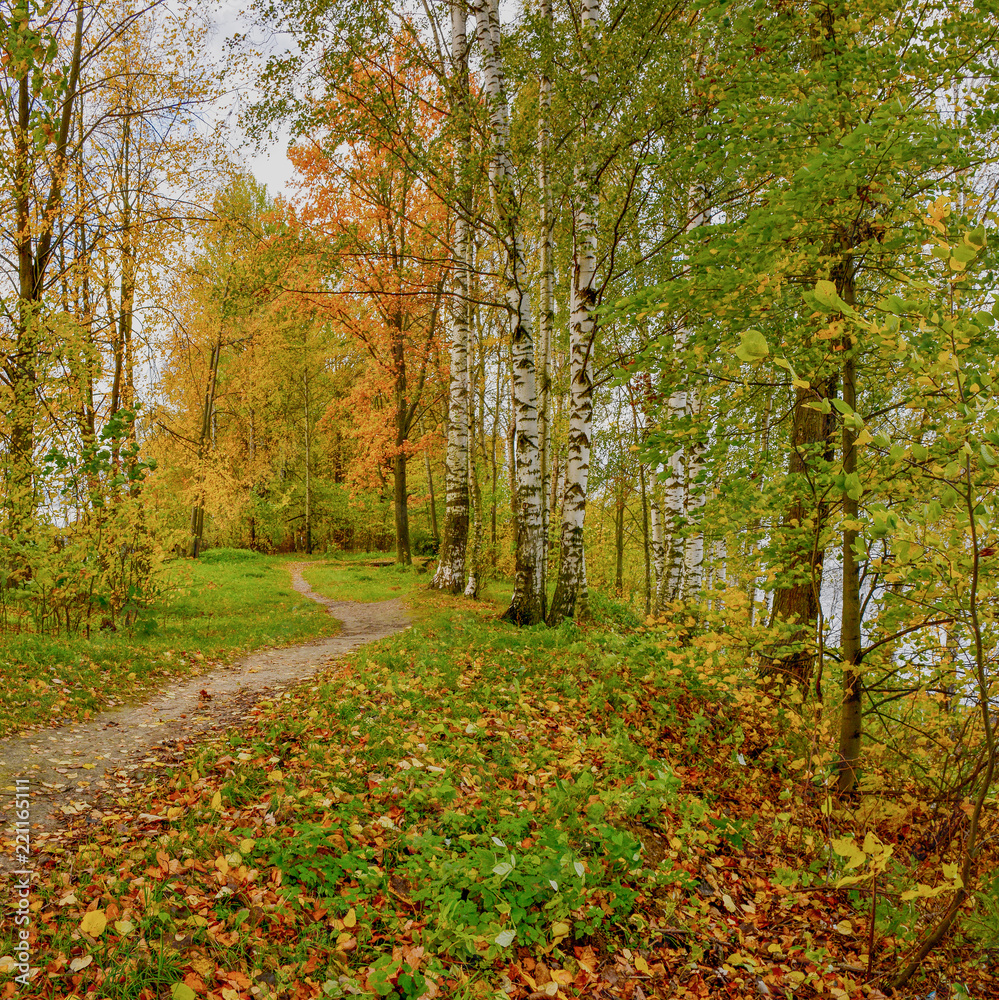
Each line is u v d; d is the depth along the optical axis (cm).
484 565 2164
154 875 307
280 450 3538
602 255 1202
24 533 852
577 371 1081
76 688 642
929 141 360
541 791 439
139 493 981
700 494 518
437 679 674
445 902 298
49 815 394
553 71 948
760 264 431
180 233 1312
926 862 361
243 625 1236
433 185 1173
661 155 867
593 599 1395
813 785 457
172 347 1542
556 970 277
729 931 339
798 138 428
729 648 508
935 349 248
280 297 1447
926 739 423
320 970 265
